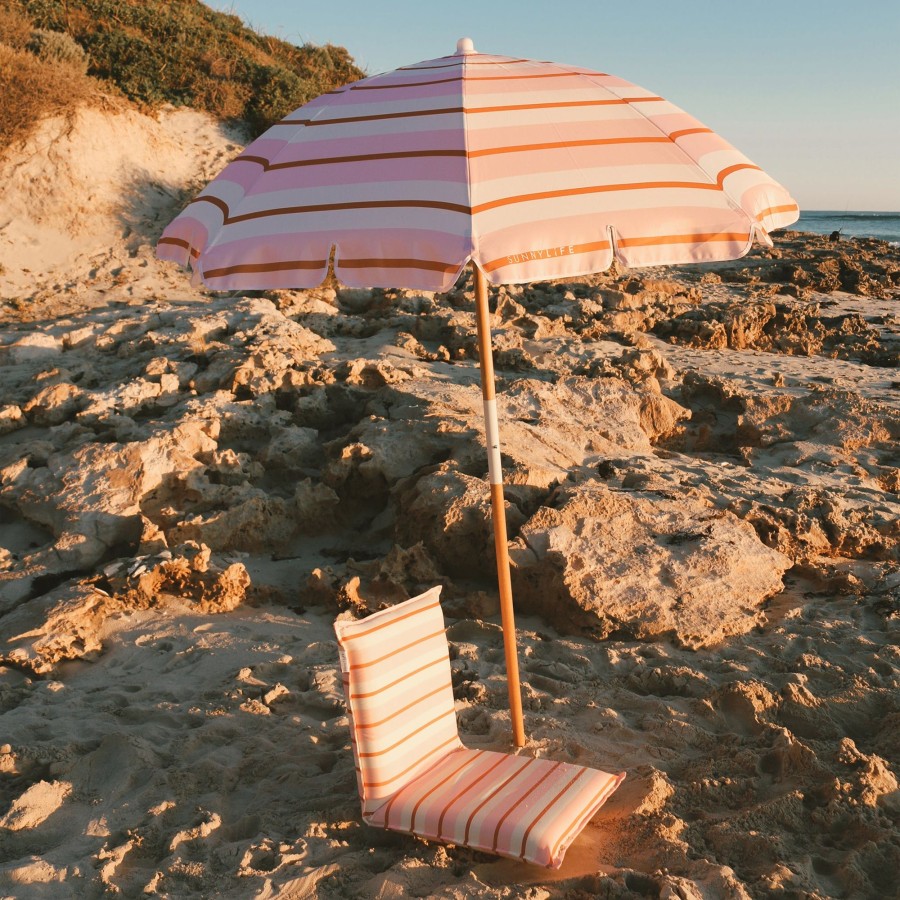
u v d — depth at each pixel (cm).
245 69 1627
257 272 236
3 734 324
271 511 498
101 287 1107
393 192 235
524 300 1121
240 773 306
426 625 281
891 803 280
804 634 396
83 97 1334
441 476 470
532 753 305
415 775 272
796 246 2022
